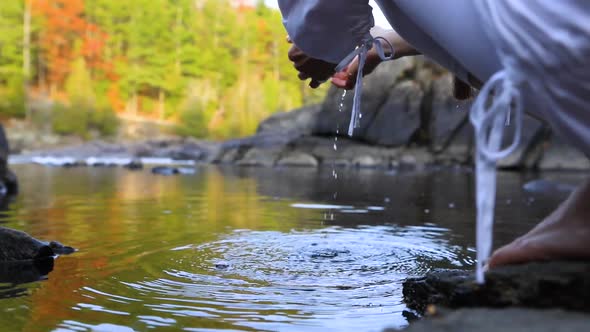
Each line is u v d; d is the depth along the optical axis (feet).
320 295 5.77
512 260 4.10
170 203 15.08
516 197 16.97
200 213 12.85
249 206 14.44
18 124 116.06
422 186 21.89
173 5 176.14
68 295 5.66
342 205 14.75
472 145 43.14
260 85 151.64
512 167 38.73
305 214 12.74
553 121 3.37
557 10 3.10
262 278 6.53
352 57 4.69
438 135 44.42
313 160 44.73
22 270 6.81
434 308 3.69
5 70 137.08
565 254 3.87
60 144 87.15
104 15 162.81
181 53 165.89
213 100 159.84
